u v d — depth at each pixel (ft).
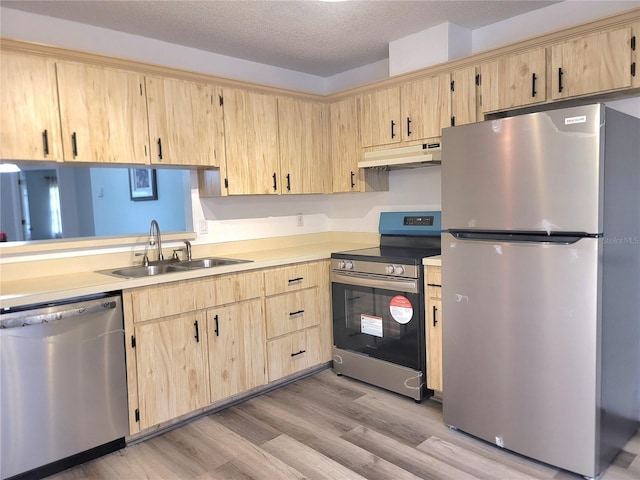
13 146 7.16
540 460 6.84
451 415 8.02
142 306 7.74
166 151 8.93
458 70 9.16
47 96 7.47
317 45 10.61
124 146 8.36
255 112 10.39
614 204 6.47
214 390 8.80
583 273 6.19
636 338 7.55
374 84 10.62
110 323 7.38
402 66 10.36
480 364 7.43
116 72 8.23
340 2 8.30
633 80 7.02
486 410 7.42
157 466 7.22
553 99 7.91
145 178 14.32
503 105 8.55
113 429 7.52
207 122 9.55
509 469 6.86
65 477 6.95
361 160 11.25
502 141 6.82
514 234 6.90
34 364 6.66
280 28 9.48
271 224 12.17
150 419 7.93
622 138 6.59
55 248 8.36
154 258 9.84
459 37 9.79
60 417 6.97
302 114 11.39
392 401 9.35
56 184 21.33
